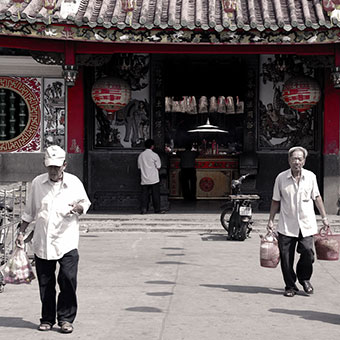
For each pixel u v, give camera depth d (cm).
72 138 1603
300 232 788
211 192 1991
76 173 1602
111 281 883
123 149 1705
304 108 1541
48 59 1445
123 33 1369
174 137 2317
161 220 1487
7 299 780
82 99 1602
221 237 1344
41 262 632
